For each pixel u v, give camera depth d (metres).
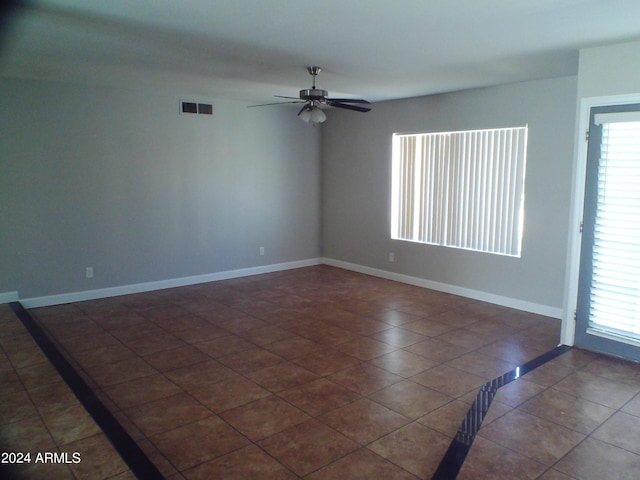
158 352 4.05
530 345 4.23
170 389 3.38
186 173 6.19
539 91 4.92
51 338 4.37
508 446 2.63
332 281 6.66
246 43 3.49
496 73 4.55
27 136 5.02
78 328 4.64
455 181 5.83
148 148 5.83
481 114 5.43
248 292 6.04
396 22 2.99
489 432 2.77
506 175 5.31
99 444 2.55
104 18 2.93
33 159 5.07
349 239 7.34
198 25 3.07
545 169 4.96
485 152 5.48
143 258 5.97
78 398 3.05
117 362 3.84
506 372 3.66
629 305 3.73
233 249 6.79
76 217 5.41
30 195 5.10
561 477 2.36
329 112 7.37
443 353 4.05
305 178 7.45
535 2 2.63
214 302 5.59
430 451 2.63
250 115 6.70
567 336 4.11
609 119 3.63
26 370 3.46
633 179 3.60
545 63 4.12
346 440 2.74
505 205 5.36
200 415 3.02
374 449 2.65
